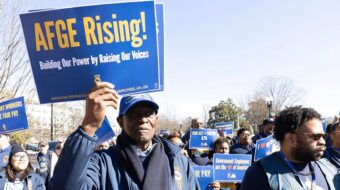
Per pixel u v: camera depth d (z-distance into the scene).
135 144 2.68
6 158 6.59
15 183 5.46
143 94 2.73
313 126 2.86
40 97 2.47
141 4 2.50
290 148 2.94
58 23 2.46
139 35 2.52
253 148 7.52
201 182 5.68
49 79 2.47
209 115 47.91
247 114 54.12
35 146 23.72
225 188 6.27
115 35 2.49
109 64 2.48
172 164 2.76
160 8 2.71
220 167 6.17
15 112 6.05
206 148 8.06
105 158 2.59
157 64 2.55
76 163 2.08
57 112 31.23
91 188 2.40
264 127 8.48
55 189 2.08
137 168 2.54
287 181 2.81
